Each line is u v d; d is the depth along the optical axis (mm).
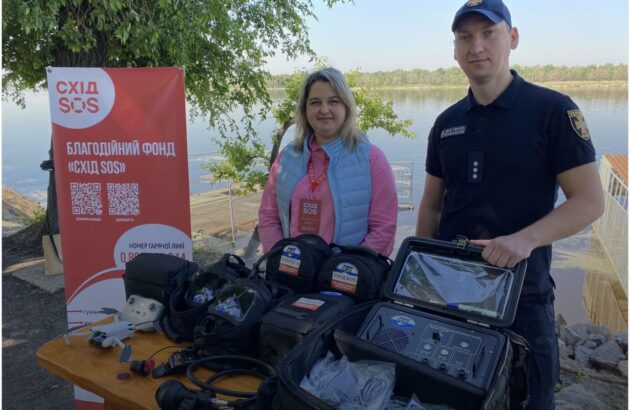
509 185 1666
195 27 5164
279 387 1041
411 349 1197
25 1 4293
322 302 1491
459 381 1067
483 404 992
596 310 5105
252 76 6387
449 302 1301
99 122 2805
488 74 1638
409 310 1312
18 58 5773
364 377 1112
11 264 5949
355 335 1272
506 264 1306
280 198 2305
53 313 4590
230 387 1399
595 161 1569
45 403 3127
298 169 2250
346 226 2146
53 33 4738
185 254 2957
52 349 1681
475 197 1739
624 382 3172
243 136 6531
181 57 5363
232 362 1470
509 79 1696
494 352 1141
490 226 1717
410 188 8234
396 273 1422
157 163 2848
